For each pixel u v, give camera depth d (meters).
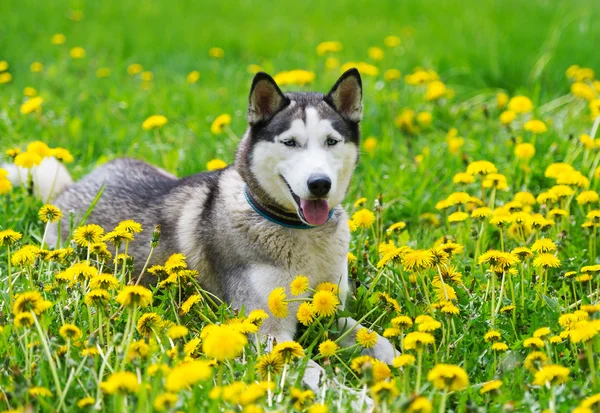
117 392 2.83
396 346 4.00
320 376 3.36
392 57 9.78
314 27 11.80
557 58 9.23
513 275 4.41
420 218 5.63
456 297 4.13
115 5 12.60
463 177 5.26
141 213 4.85
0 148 6.72
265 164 4.19
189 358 3.26
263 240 4.22
